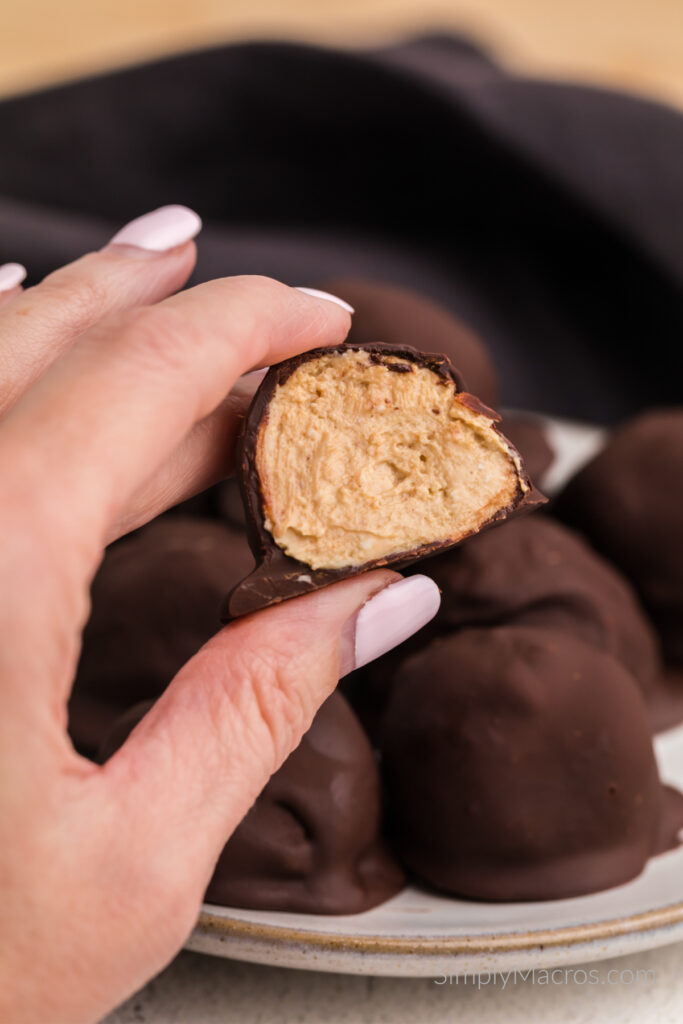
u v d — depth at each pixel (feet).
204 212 1.76
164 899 0.80
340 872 0.96
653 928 0.92
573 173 1.61
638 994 0.97
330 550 0.86
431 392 0.87
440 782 0.98
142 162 1.73
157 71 1.70
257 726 0.83
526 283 1.70
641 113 1.62
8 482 0.75
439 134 1.65
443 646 1.04
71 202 1.73
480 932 0.92
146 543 1.13
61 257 1.44
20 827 0.77
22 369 0.98
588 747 0.98
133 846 0.80
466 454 0.87
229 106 1.70
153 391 0.78
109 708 1.08
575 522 1.25
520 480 0.87
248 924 0.91
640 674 1.16
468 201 1.71
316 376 0.87
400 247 1.73
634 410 1.69
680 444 1.23
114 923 0.80
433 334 1.23
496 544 1.15
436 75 1.63
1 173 1.71
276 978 0.97
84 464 0.76
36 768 0.77
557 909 0.96
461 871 0.97
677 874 0.98
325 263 1.60
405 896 0.98
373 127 1.68
